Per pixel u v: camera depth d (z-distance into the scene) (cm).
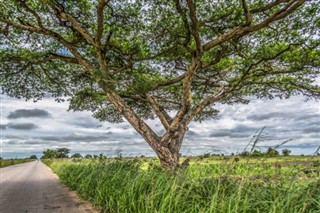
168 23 1039
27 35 1186
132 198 558
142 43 1141
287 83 1324
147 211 494
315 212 353
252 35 1161
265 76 1323
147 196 530
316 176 434
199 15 1077
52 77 1406
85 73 1347
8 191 1150
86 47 1205
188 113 1109
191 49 1013
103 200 703
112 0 967
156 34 1098
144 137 1026
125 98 1448
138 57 1215
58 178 1862
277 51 1155
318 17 1034
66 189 1184
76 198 915
